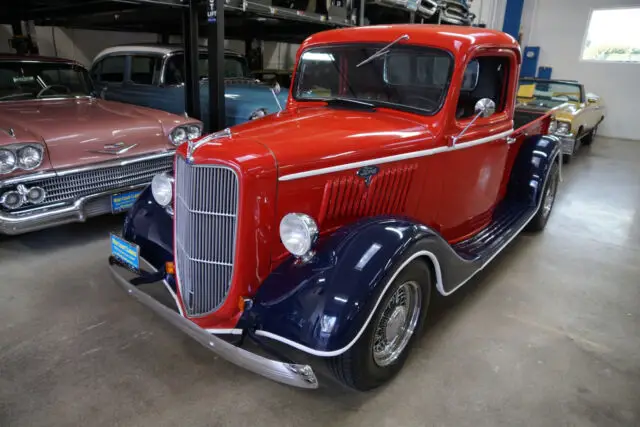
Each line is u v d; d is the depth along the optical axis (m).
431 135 2.48
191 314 2.12
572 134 7.16
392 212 2.44
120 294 2.95
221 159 1.85
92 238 3.79
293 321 1.78
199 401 2.08
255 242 1.92
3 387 2.12
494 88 2.93
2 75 4.36
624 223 4.69
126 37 7.48
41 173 3.24
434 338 2.61
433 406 2.10
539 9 11.60
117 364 2.31
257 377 2.25
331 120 2.46
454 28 2.70
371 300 1.78
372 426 1.98
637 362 2.47
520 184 3.80
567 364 2.43
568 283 3.34
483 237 3.20
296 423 1.98
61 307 2.78
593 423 2.03
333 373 1.99
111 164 3.62
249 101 5.10
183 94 5.42
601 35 11.15
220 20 4.14
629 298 3.16
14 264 3.29
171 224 2.50
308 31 6.81
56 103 4.48
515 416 2.06
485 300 3.06
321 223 2.14
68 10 5.24
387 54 2.62
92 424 1.93
